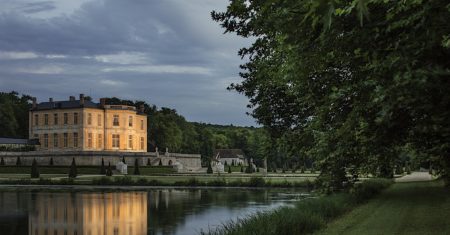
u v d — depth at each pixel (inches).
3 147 4128.9
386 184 1501.0
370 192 1087.0
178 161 4256.9
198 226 1091.9
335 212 724.0
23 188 2411.4
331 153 616.7
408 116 300.4
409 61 242.7
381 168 751.7
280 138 765.3
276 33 395.9
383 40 266.4
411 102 256.7
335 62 341.1
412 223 640.4
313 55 303.9
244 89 754.2
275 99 743.1
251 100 768.3
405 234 551.8
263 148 799.7
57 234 1065.5
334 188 783.1
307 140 722.2
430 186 1434.5
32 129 4439.0
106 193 2102.6
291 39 293.9
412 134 352.8
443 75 238.2
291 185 2416.3
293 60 359.3
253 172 4079.7
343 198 807.1
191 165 4446.4
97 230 1110.4
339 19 256.8
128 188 2436.0
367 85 293.1
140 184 2596.0
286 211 605.0
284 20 291.0
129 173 3518.7
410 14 247.8
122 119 4424.2
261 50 601.9
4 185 2623.0
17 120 5004.9
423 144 396.2
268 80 642.8
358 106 307.6
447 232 551.8
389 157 601.0
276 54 542.0
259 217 552.7
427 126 283.9
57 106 4343.0
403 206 858.8
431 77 236.7
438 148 379.2
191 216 1278.3
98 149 4301.2
